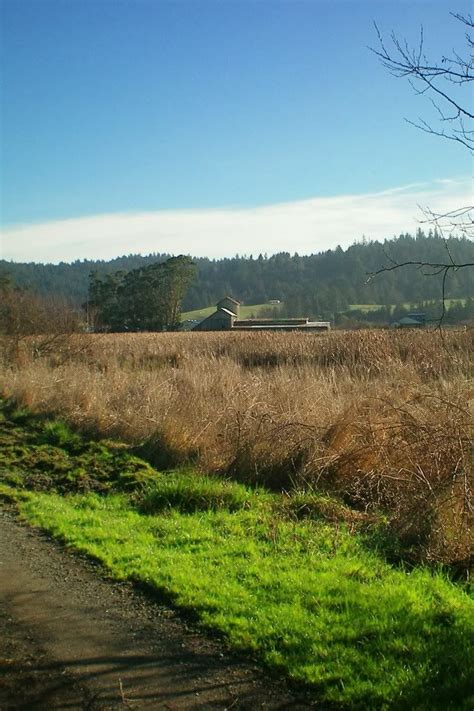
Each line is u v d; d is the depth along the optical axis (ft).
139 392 43.37
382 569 19.11
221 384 40.52
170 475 30.86
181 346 92.63
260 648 14.74
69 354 80.07
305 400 34.42
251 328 205.98
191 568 19.38
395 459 25.99
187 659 14.43
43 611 16.94
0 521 25.26
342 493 26.89
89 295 244.42
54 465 33.91
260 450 30.09
